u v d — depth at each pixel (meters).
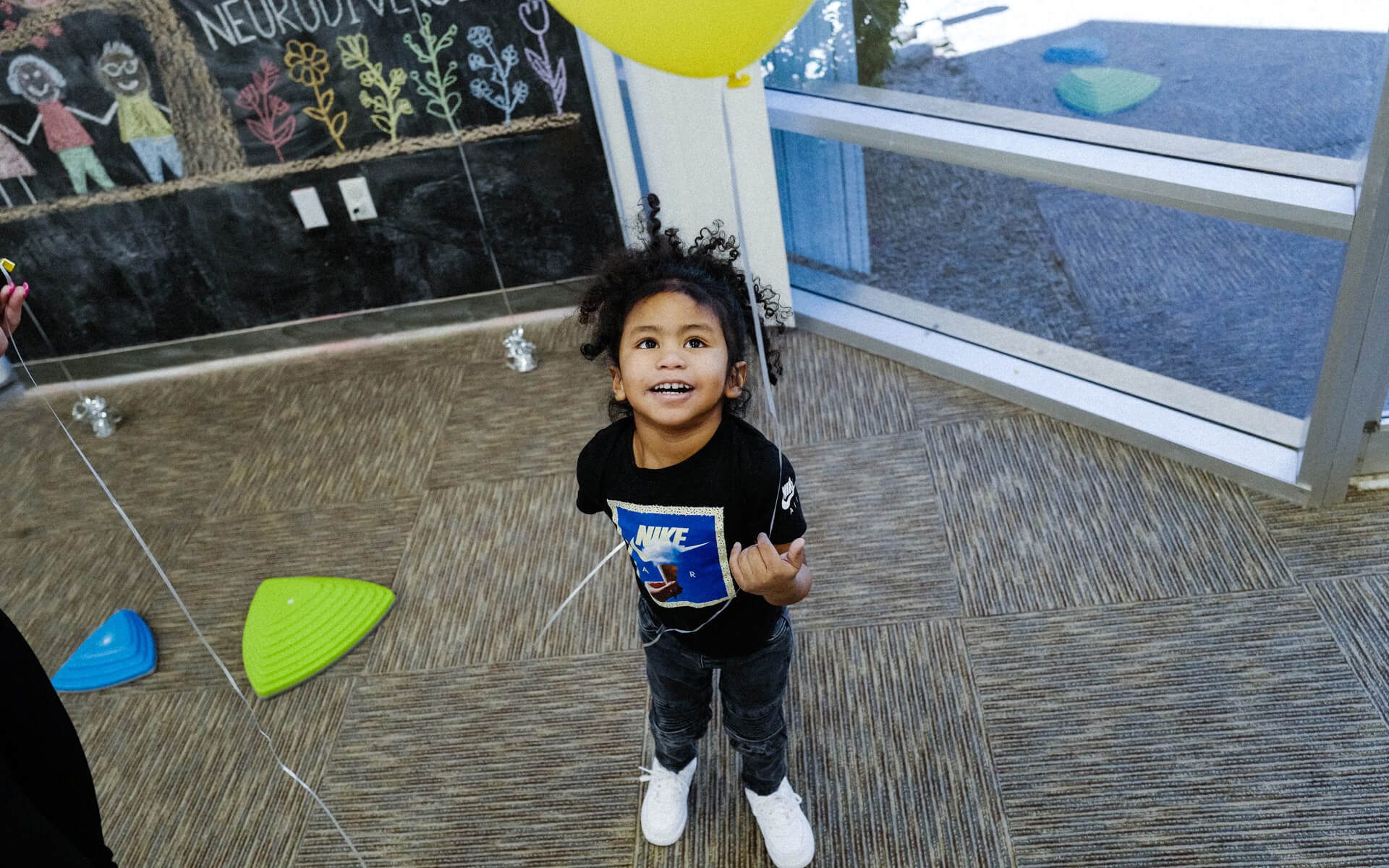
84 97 2.69
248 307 3.10
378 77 2.71
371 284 3.09
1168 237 2.23
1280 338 2.19
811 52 2.48
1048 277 2.48
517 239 3.00
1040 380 2.46
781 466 1.19
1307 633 1.86
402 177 2.88
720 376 1.13
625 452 1.23
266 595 2.25
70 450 2.86
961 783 1.72
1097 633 1.93
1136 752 1.72
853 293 2.83
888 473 2.36
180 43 2.64
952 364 2.57
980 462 2.34
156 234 2.93
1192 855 1.57
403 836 1.79
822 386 2.65
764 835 1.64
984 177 2.42
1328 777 1.64
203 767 1.95
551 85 2.72
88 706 2.10
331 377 3.04
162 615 2.31
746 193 2.59
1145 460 2.28
